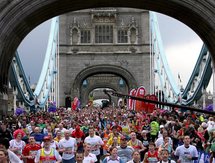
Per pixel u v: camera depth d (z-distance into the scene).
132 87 114.38
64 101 114.00
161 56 103.12
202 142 26.14
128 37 115.25
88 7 33.97
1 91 32.41
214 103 39.06
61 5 32.06
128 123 35.03
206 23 30.72
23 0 30.16
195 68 73.69
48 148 18.77
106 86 127.81
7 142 15.85
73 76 114.38
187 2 30.53
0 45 30.08
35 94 81.94
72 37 114.94
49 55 105.06
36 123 35.91
